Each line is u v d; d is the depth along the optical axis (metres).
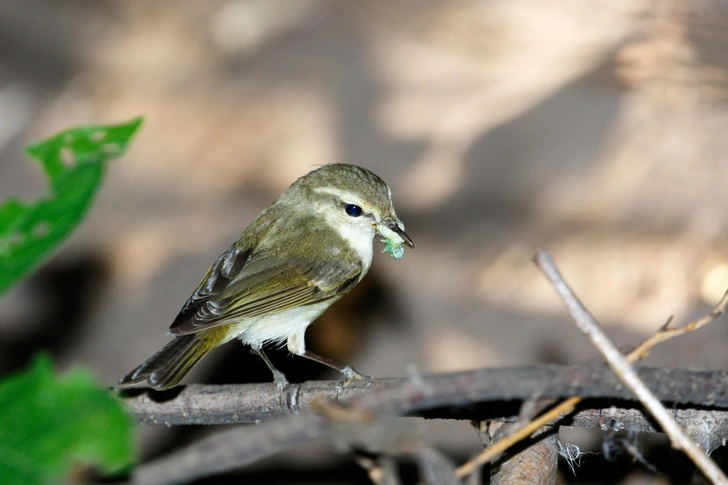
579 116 13.10
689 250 11.10
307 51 16.81
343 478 10.92
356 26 16.84
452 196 13.12
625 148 12.38
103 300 13.11
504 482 6.13
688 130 12.08
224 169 14.71
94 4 18.89
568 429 9.70
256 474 11.05
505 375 4.26
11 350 12.59
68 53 17.91
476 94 14.63
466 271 12.27
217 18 17.98
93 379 3.24
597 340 4.44
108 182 14.77
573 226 12.06
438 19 16.06
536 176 12.75
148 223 14.04
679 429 4.37
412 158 13.87
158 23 18.28
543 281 11.76
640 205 11.76
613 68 13.10
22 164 15.83
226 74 16.81
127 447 3.18
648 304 10.90
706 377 4.78
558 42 14.36
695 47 12.16
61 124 16.44
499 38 15.11
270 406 6.86
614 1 13.56
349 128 14.80
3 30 18.19
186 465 3.65
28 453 3.13
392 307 12.26
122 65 17.44
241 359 12.43
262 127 15.27
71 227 3.42
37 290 13.13
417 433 4.11
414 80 15.38
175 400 6.96
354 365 11.91
